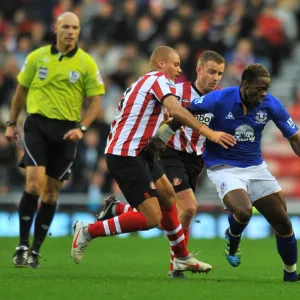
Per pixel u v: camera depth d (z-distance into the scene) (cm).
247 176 2644
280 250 2678
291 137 2655
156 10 6253
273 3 6850
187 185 2903
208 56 2909
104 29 6375
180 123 2652
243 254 3938
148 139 2694
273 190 2641
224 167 2653
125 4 6588
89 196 4956
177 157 2944
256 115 2620
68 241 4388
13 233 4888
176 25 6041
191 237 4853
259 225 5012
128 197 2692
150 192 2667
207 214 4950
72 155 3189
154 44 6188
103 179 5131
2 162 5212
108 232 2702
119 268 3209
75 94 3181
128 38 6353
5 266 3116
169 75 2795
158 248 4206
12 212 4888
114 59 6278
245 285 2514
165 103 2614
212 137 2559
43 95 3155
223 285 2497
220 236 4938
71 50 3177
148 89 2667
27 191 3119
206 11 6775
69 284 2445
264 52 6369
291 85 6612
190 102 2772
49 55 3169
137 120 2672
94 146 5219
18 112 3275
